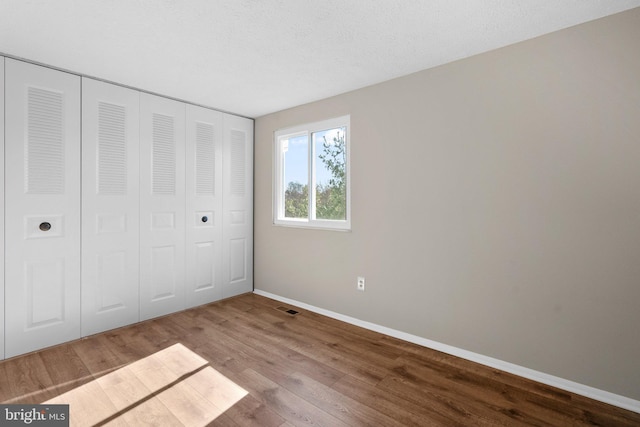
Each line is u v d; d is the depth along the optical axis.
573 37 1.95
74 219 2.61
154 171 3.10
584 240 1.94
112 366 2.24
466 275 2.38
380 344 2.62
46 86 2.46
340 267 3.14
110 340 2.65
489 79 2.26
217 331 2.86
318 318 3.20
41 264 2.46
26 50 2.23
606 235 1.87
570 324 1.99
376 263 2.88
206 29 1.98
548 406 1.84
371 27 1.96
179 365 2.26
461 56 2.34
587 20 1.89
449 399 1.90
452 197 2.44
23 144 2.36
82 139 2.64
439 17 1.85
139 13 1.81
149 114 3.05
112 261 2.84
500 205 2.22
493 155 2.25
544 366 2.08
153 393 1.94
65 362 2.28
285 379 2.10
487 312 2.29
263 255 3.94
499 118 2.22
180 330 2.87
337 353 2.46
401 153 2.70
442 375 2.16
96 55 2.31
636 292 1.80
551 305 2.05
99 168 2.74
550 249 2.05
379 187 2.84
